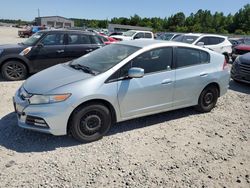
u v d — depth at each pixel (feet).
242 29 299.58
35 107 12.67
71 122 13.16
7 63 25.55
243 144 14.69
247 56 28.40
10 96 20.65
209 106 18.94
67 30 28.60
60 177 10.83
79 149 13.06
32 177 10.73
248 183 11.28
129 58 14.51
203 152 13.51
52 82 13.39
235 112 19.69
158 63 15.55
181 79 16.43
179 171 11.74
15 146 13.03
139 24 311.27
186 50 16.85
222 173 11.84
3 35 124.06
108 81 13.71
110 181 10.77
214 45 42.60
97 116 13.74
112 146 13.52
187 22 328.08
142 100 14.99
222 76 18.71
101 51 16.85
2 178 10.57
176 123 16.89
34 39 27.45
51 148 13.01
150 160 12.44
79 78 13.58
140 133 15.19
